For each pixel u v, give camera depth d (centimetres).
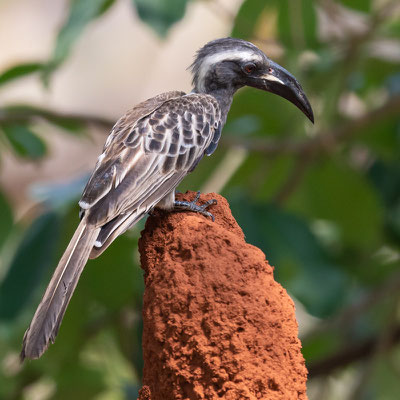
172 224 683
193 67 955
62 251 1145
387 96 1466
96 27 2364
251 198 1248
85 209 732
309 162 1367
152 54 2356
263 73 938
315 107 1358
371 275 1459
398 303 1398
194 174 1348
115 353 1365
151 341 608
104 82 2373
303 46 1268
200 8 2297
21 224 1305
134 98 2378
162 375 600
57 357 1298
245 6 1238
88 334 1316
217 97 936
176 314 599
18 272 1148
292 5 1241
